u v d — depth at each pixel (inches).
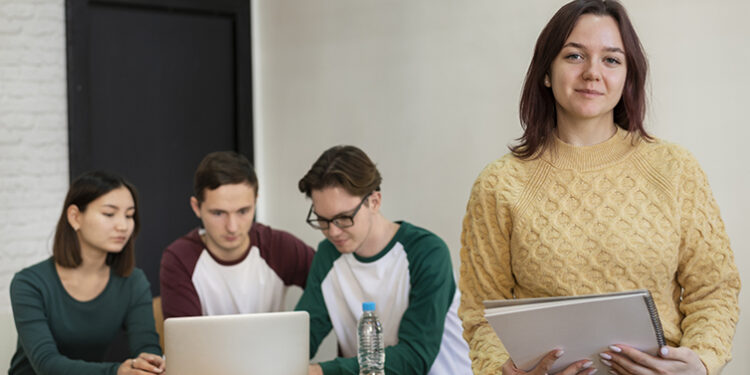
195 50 186.5
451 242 151.3
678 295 67.5
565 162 67.2
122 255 111.1
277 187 192.1
